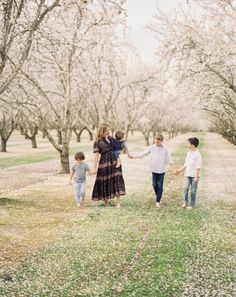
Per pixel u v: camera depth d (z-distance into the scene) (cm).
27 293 794
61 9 1745
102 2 1438
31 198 1845
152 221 1406
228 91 2792
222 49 1998
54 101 4200
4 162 3597
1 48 1377
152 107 6750
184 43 1973
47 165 3359
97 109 3938
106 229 1290
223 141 8625
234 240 1181
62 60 2597
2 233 1236
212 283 849
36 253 1045
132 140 8369
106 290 809
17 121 4825
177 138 10138
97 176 1667
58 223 1377
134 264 966
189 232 1260
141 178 2584
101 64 3450
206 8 2059
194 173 1659
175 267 947
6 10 1359
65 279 868
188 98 2811
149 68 4547
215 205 1727
